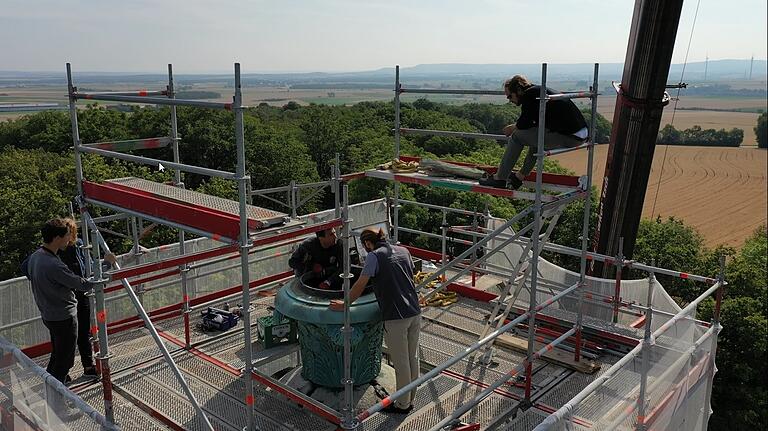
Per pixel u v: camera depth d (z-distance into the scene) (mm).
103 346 3684
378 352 5254
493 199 27609
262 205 33812
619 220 9195
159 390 5422
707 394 6391
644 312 7016
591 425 4918
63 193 23188
